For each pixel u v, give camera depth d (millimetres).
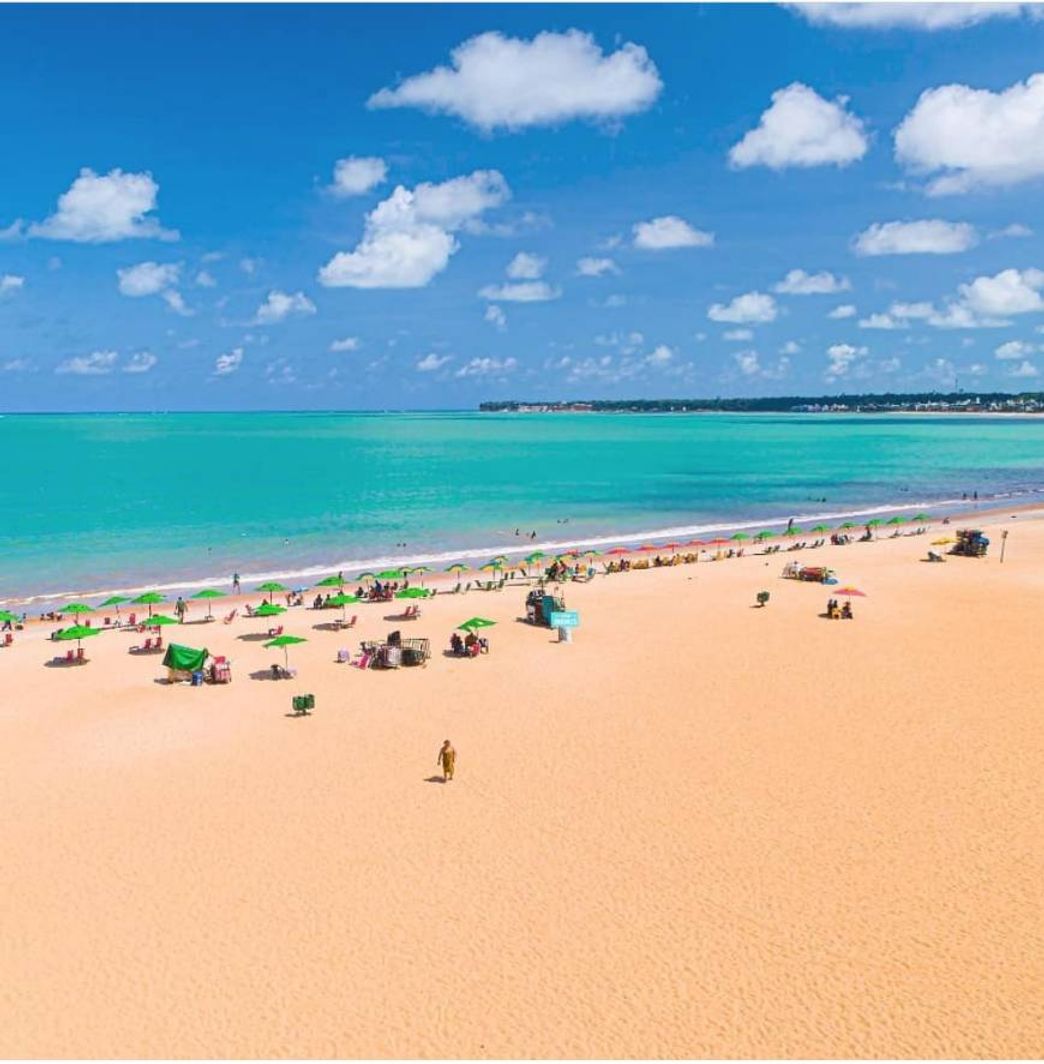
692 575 54938
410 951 17875
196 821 23344
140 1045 15344
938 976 17000
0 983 16969
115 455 170750
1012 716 30047
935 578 52656
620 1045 15320
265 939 18281
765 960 17516
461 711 31438
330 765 26891
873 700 31797
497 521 82688
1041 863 20906
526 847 21875
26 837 22531
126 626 44125
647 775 25891
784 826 22781
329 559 63625
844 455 181625
